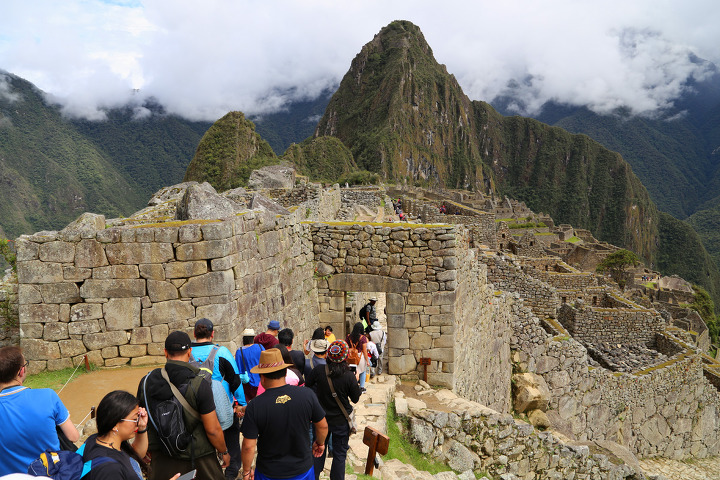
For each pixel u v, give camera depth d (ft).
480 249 86.33
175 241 24.45
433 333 36.50
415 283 36.63
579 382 65.77
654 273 303.27
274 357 15.80
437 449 31.78
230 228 25.25
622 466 45.14
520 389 61.21
